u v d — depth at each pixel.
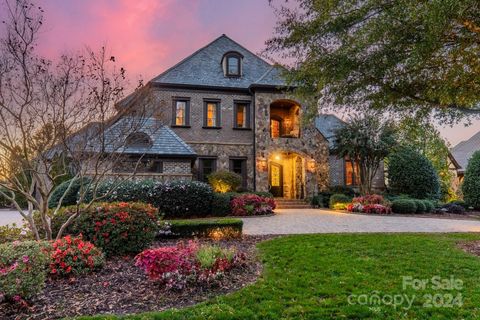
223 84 20.38
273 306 4.17
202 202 14.03
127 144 7.81
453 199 24.52
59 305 4.25
